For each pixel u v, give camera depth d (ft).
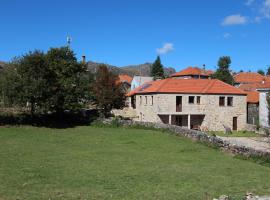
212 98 184.75
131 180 58.13
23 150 87.10
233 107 188.55
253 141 140.67
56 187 51.21
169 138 114.01
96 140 109.60
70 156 81.05
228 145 96.68
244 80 297.33
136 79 299.99
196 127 183.32
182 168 71.26
